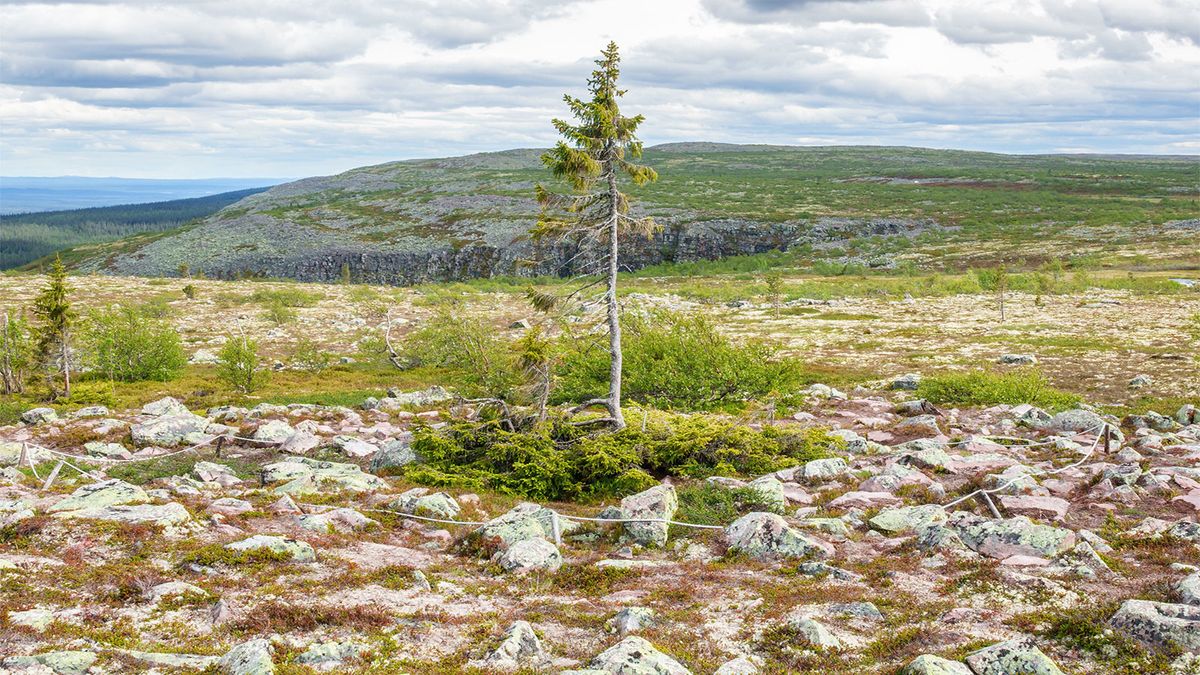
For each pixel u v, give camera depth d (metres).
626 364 31.12
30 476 20.55
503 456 20.42
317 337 68.19
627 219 22.00
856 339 61.09
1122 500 16.28
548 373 22.69
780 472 19.61
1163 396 35.09
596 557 13.84
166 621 10.04
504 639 9.56
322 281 199.62
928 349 54.47
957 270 143.38
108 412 33.50
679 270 172.12
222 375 42.97
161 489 17.06
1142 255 137.25
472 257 198.88
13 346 41.03
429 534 15.10
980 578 11.44
